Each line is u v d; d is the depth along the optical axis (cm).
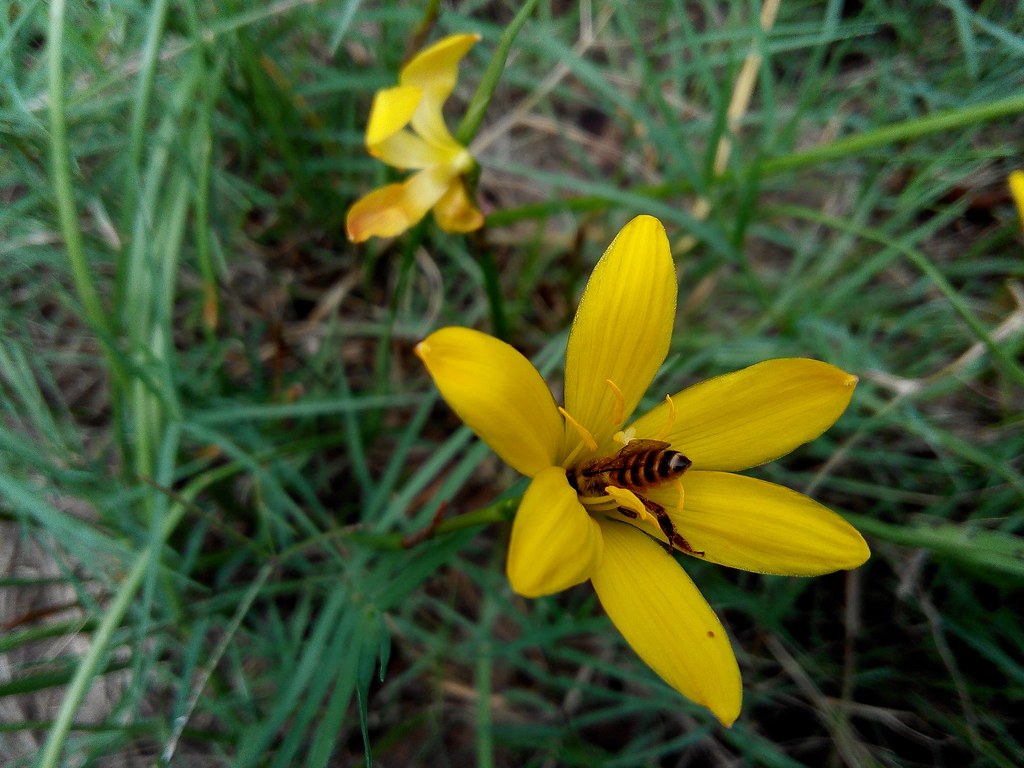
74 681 7
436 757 10
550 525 5
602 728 10
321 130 12
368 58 12
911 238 11
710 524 7
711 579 10
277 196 12
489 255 9
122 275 8
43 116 8
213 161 10
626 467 6
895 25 12
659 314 6
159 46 8
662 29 12
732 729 9
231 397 10
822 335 11
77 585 8
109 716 7
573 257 12
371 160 11
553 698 10
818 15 13
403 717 10
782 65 13
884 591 10
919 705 9
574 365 7
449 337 5
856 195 12
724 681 6
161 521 8
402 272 9
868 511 11
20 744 9
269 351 12
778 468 11
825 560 6
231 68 10
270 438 11
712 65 12
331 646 8
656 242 6
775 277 13
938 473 10
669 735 10
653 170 14
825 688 10
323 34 12
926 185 11
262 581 8
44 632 8
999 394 11
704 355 11
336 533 8
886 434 11
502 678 10
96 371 11
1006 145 11
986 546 8
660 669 6
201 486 9
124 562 8
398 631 10
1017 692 9
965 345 11
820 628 10
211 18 9
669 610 6
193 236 11
